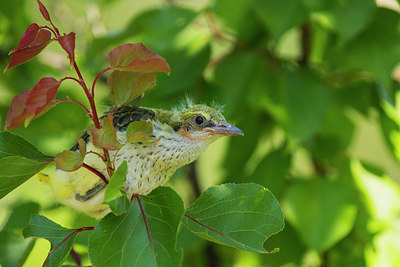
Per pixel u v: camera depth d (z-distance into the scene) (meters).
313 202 4.24
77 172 4.04
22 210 4.14
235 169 4.32
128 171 4.03
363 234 4.28
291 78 4.25
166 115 4.07
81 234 4.12
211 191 3.95
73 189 4.05
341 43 4.23
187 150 4.06
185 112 4.08
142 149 4.03
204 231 3.93
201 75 4.30
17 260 4.09
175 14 4.26
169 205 3.93
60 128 4.32
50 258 3.94
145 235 3.93
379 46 4.23
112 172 3.93
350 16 4.20
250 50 4.29
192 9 4.27
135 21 4.29
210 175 5.46
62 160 3.91
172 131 4.06
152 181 4.05
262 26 4.29
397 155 4.29
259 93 4.26
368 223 4.28
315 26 4.32
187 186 4.90
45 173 4.07
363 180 4.29
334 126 4.31
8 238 4.11
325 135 4.30
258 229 3.93
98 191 4.04
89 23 4.79
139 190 4.04
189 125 4.07
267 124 4.36
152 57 3.91
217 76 4.27
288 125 4.23
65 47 3.91
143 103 4.26
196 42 4.27
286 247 4.31
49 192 4.13
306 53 4.31
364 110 4.30
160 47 4.25
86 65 4.29
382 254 4.27
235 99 4.27
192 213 3.94
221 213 3.94
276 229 3.93
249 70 4.27
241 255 4.54
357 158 4.30
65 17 5.20
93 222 4.18
